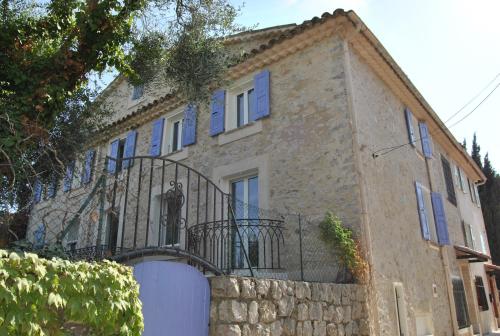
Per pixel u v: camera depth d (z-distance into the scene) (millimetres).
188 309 3693
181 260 5785
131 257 4004
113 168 11031
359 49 7930
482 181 17750
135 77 6035
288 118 7809
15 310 2205
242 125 8508
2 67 4746
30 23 5230
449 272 9672
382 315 6211
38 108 4637
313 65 7820
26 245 3830
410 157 9508
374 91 8352
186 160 9414
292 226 6996
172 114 10461
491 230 22438
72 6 5316
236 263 6918
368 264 6145
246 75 8953
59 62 4926
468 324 10000
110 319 2656
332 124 7152
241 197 8242
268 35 9148
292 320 4410
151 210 9578
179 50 6262
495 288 15773
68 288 2479
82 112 6422
